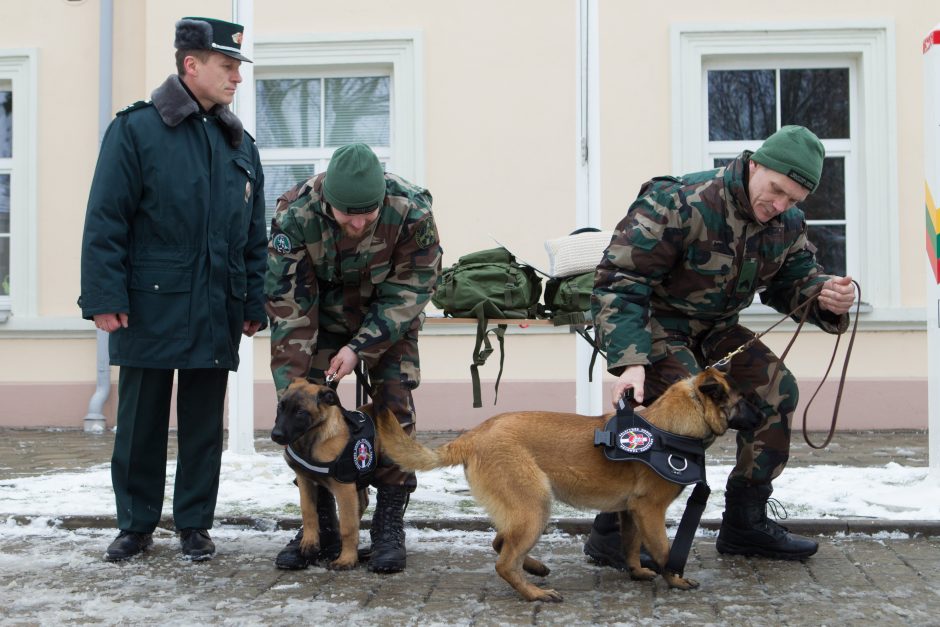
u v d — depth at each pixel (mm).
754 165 3838
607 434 3699
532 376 9578
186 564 4273
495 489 3707
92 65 10227
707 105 9812
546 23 9703
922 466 7062
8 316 10031
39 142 10219
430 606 3637
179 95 4281
